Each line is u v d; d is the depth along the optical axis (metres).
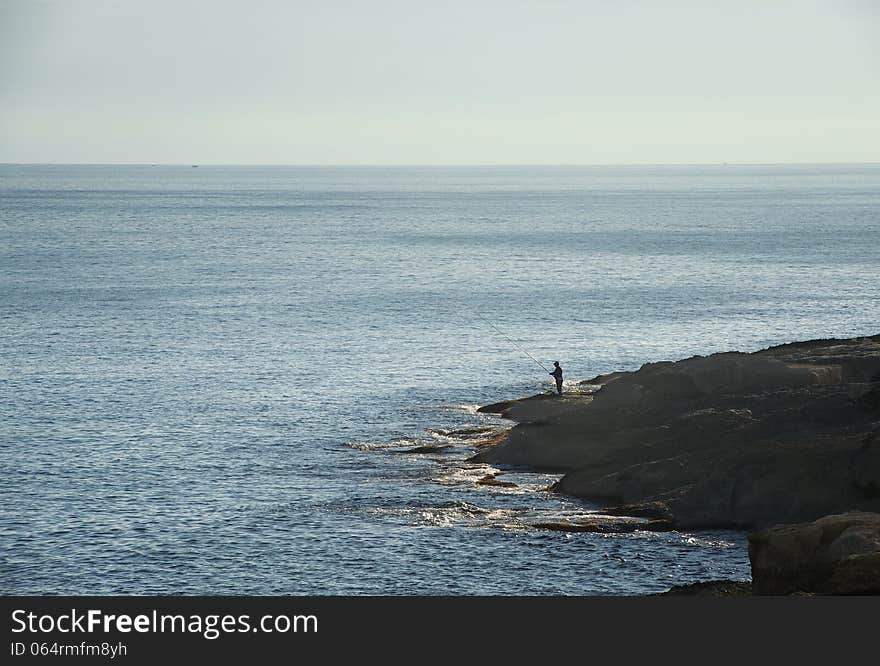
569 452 189.25
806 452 160.50
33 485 186.00
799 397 187.00
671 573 143.62
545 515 165.00
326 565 149.25
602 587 139.75
